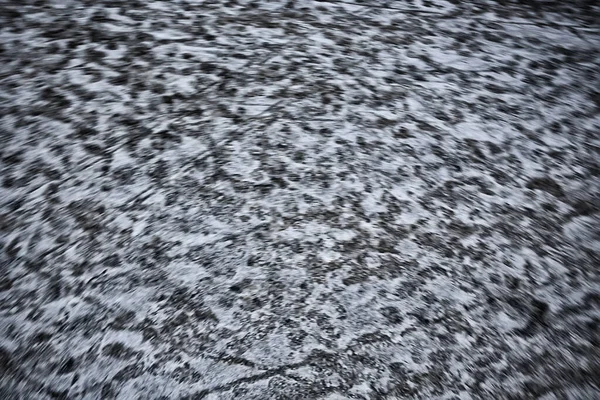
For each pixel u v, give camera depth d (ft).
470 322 2.38
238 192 2.59
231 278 2.43
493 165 2.70
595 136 2.80
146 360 2.26
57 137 2.64
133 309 2.34
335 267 2.47
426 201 2.61
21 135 2.62
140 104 2.75
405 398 2.23
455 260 2.49
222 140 2.69
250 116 2.76
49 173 2.56
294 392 2.24
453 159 2.71
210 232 2.50
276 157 2.67
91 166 2.59
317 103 2.81
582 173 2.70
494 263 2.49
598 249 2.53
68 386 2.19
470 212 2.59
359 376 2.27
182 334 2.31
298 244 2.50
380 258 2.49
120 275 2.40
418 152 2.72
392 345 2.33
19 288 2.34
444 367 2.29
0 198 2.48
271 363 2.28
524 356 2.31
